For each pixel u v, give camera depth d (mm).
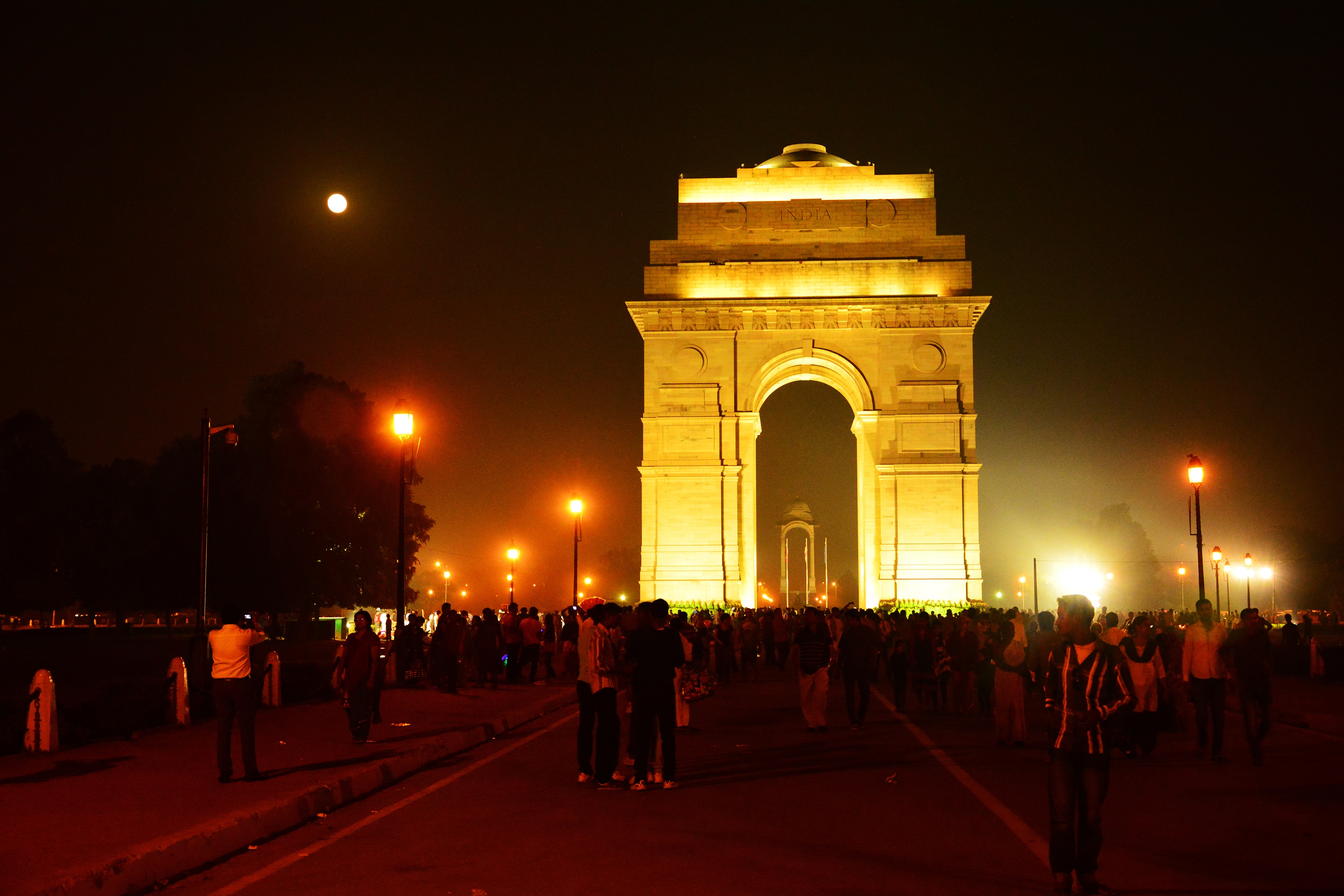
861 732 32312
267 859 16250
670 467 84125
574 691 45094
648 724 22125
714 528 83500
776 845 16672
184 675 31750
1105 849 16469
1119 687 14094
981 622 38719
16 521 90562
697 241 86875
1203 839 17234
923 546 82188
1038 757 26750
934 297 83938
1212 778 23438
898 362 83938
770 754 27453
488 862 15578
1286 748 28703
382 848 16656
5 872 14148
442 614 44094
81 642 100062
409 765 24656
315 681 43375
